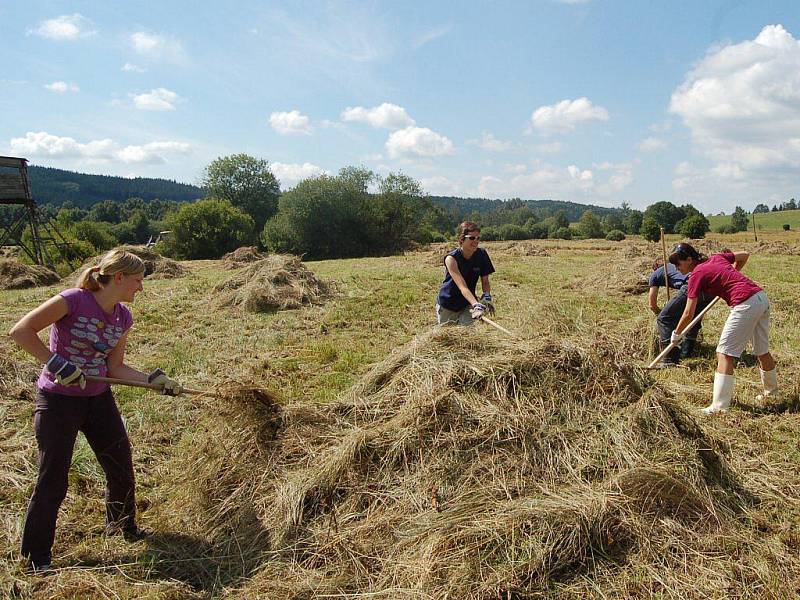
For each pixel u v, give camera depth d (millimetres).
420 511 3299
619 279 12734
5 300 13430
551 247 35625
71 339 3205
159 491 4047
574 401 3805
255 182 67500
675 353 7074
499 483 3359
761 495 3717
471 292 5598
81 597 2871
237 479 3801
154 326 9672
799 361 6637
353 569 3004
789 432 4766
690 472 3473
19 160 24062
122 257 3258
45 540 3123
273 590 2920
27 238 32844
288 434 3998
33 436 4746
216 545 3398
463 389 3861
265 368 6887
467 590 2734
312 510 3459
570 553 2934
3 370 6000
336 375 6570
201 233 50062
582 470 3422
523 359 3977
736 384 5977
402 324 9609
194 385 6379
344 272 18016
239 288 11992
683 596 2758
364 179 50688
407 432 3643
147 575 3131
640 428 3637
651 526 3143
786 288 11867
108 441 3393
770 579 2865
